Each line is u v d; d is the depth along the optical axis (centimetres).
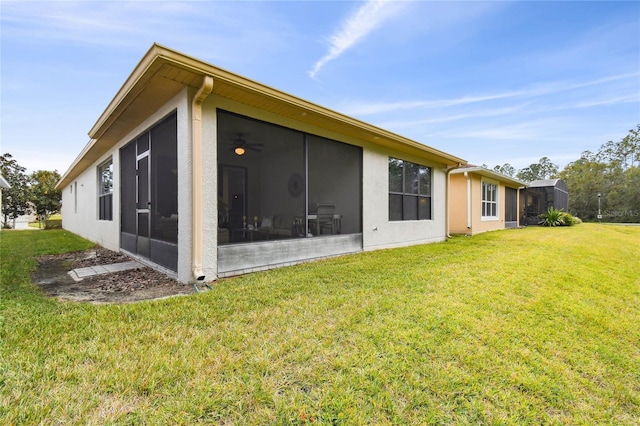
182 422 145
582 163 3809
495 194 1377
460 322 270
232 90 393
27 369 178
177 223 415
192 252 385
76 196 1222
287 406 159
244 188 449
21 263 532
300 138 534
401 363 203
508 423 159
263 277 412
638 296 381
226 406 157
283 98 429
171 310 281
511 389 187
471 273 445
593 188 3253
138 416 147
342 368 194
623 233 1256
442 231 937
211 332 236
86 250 733
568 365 219
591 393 191
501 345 236
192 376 179
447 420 158
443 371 197
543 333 263
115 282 407
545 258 588
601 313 317
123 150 645
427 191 888
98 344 211
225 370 186
